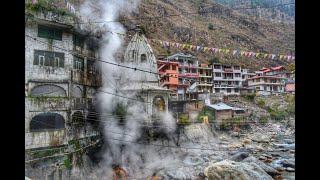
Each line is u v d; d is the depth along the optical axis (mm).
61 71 14492
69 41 14961
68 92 14633
